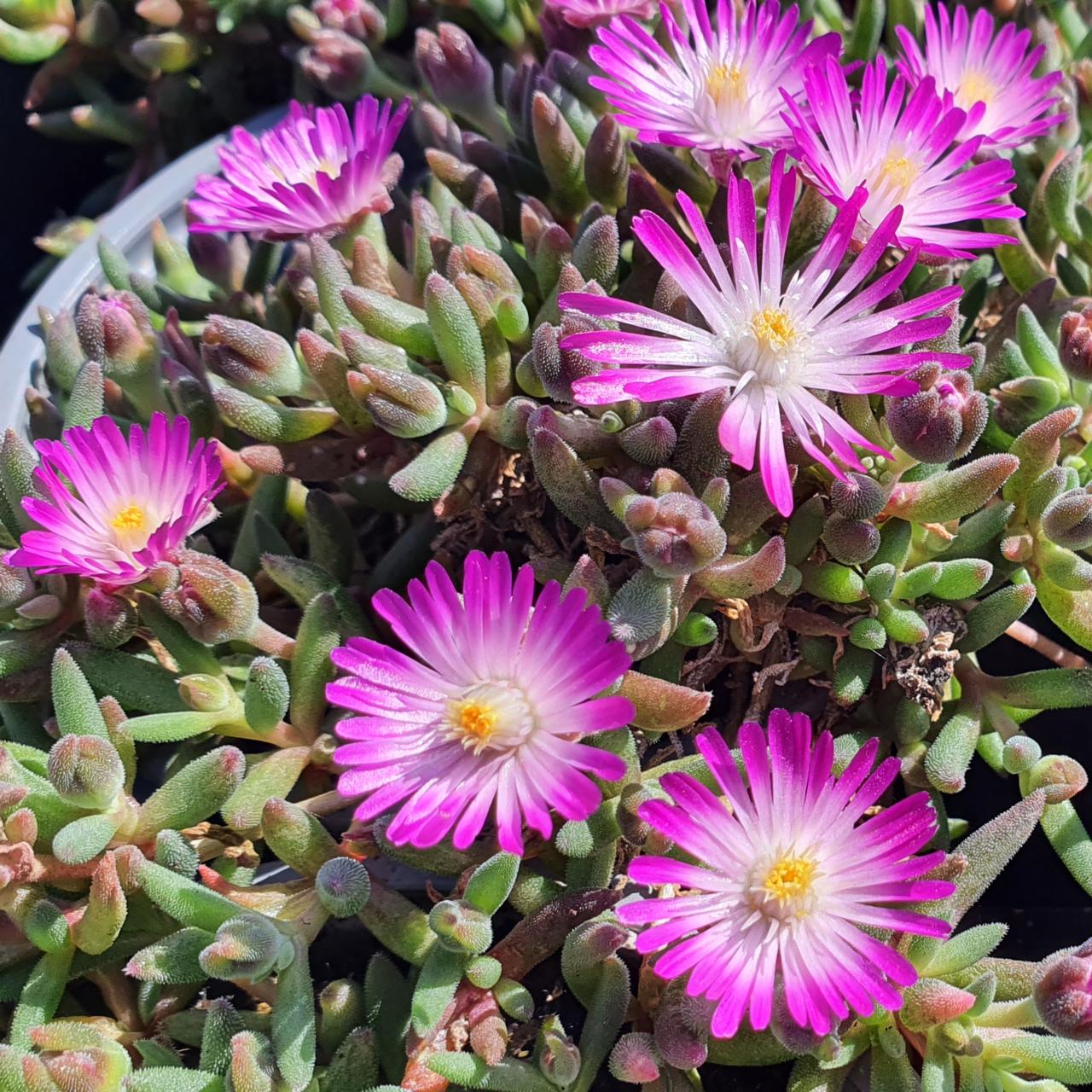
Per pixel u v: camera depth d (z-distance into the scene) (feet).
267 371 1.38
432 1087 1.24
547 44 1.57
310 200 1.42
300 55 1.68
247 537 1.41
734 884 1.23
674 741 1.35
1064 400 1.41
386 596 1.25
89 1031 1.25
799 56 1.41
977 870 1.27
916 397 1.28
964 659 1.37
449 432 1.37
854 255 1.38
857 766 1.23
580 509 1.33
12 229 1.96
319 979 1.34
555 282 1.40
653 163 1.44
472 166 1.50
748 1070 1.31
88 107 1.80
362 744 1.24
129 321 1.42
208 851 1.33
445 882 1.34
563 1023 1.31
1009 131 1.45
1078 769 1.31
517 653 1.24
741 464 1.25
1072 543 1.32
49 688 1.38
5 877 1.25
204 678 1.32
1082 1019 1.20
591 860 1.29
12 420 1.54
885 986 1.20
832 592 1.34
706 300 1.31
